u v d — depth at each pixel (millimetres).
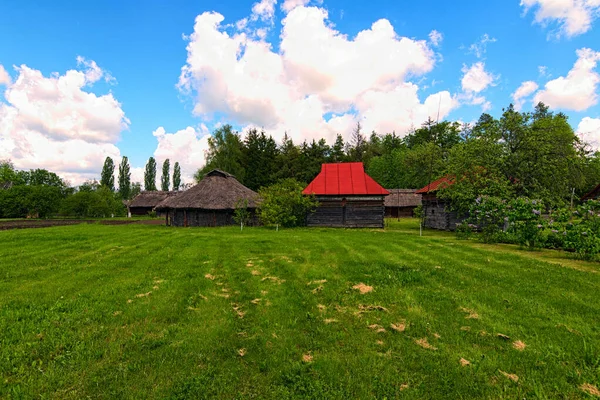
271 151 59406
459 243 13305
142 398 3102
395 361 3740
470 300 5668
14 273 8016
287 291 6457
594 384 3236
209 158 52031
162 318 5070
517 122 18188
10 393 3184
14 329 4586
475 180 17859
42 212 39250
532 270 7840
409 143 65938
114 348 4066
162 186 84188
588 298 5719
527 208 11523
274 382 3367
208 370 3570
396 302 5684
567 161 17172
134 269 8492
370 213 24719
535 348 3973
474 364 3623
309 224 25094
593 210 9695
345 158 61562
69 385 3322
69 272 8156
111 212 44438
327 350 4023
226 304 5750
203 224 26391
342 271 8102
